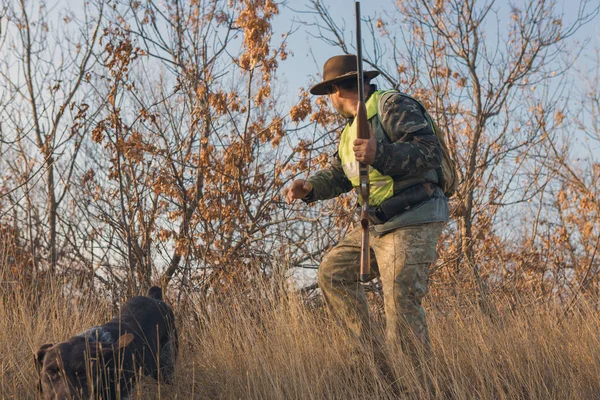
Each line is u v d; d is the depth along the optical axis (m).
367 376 3.40
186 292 5.14
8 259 5.47
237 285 4.98
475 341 3.68
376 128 3.31
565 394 3.26
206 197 5.62
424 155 3.10
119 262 5.60
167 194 5.42
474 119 6.89
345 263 3.63
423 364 3.19
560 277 5.90
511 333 3.86
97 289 5.29
